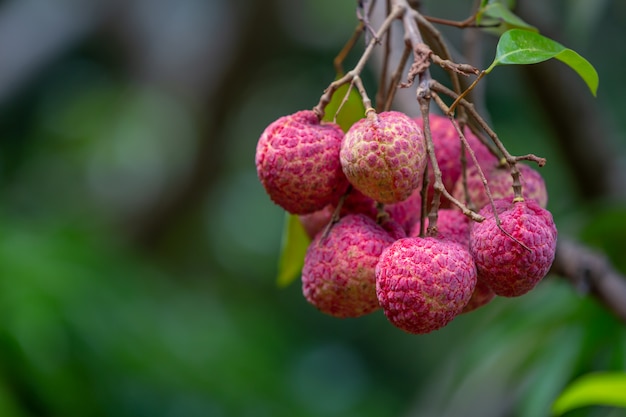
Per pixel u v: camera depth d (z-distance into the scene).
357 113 1.55
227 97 5.15
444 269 1.20
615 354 2.24
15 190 5.63
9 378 2.39
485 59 4.98
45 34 5.28
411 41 1.30
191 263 5.87
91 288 2.85
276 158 1.30
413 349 6.04
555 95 2.40
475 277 1.23
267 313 5.71
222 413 2.89
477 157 1.42
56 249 3.00
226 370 3.08
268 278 6.31
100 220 5.00
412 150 1.24
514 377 2.47
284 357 4.16
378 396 5.68
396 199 1.27
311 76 6.12
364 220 1.34
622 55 5.19
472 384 2.57
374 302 1.32
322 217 1.44
